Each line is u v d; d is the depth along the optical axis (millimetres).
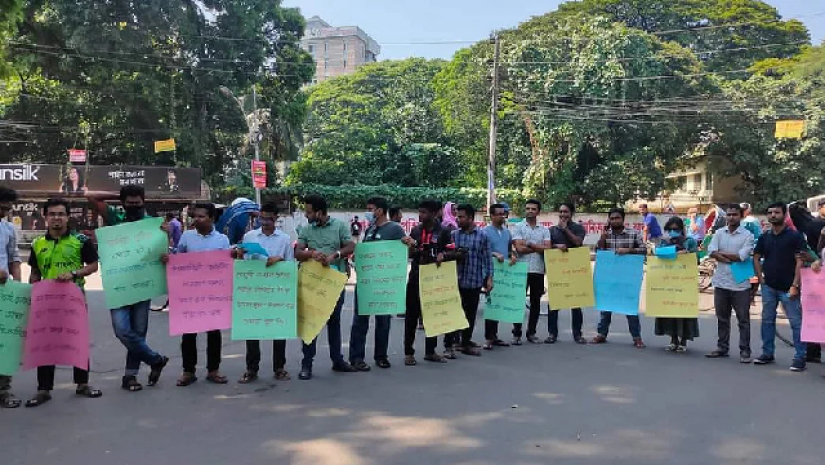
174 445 4578
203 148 27172
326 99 48000
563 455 4406
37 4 23344
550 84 26375
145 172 25375
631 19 37156
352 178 32719
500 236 8305
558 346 8367
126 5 23734
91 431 4883
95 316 10422
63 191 24906
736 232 7625
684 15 36562
